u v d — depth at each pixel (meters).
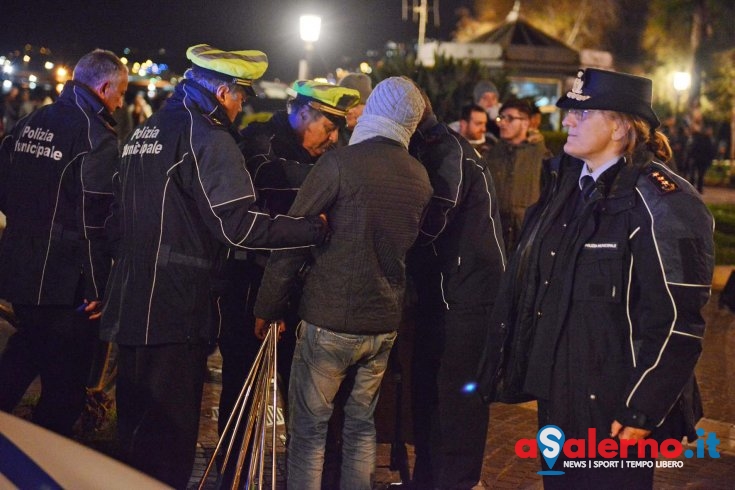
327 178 4.00
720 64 35.53
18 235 4.82
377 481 5.10
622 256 3.27
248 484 3.94
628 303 3.29
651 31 40.62
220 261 4.27
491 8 43.28
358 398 4.26
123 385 4.28
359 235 4.01
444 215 4.51
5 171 4.89
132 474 2.75
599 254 3.30
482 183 4.64
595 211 3.33
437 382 4.74
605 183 3.36
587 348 3.33
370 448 4.30
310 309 4.09
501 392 3.66
